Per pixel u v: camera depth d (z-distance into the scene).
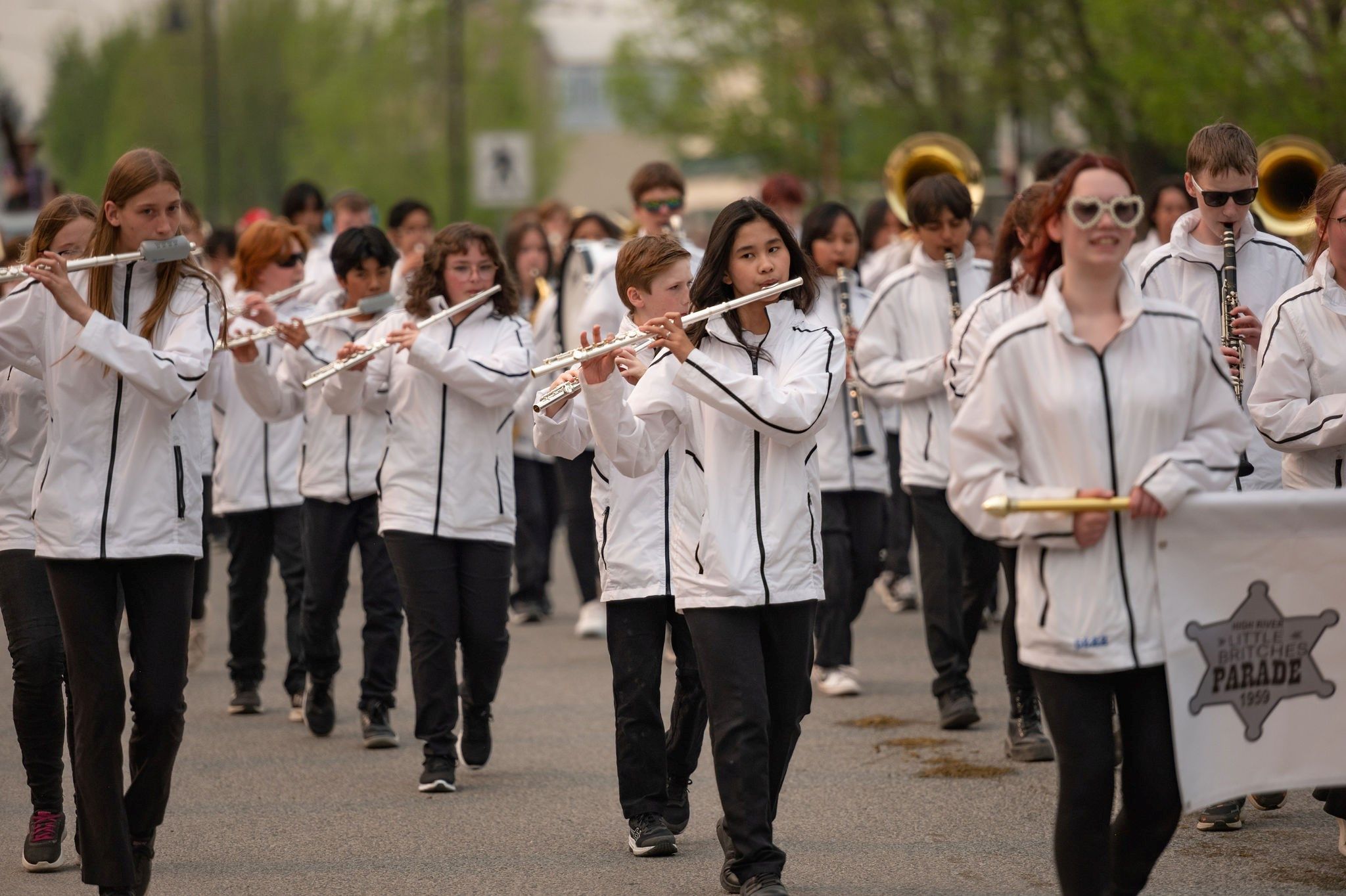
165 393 11.27
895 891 12.12
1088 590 9.55
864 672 20.47
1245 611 9.66
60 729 13.21
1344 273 12.94
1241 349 13.99
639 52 67.88
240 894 12.34
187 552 11.69
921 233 17.73
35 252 13.30
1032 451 9.71
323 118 111.50
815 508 11.62
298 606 18.91
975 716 17.19
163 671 11.58
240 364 16.17
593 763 16.27
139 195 11.65
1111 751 9.71
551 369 12.18
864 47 58.88
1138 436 9.55
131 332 11.77
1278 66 35.19
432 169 109.00
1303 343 12.98
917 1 56.16
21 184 52.72
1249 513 9.59
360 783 15.69
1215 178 13.95
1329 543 9.72
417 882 12.59
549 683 20.16
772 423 11.06
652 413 11.62
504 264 16.06
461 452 15.36
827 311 19.52
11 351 11.97
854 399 18.19
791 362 11.56
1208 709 9.60
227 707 19.34
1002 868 12.59
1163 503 9.40
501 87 111.44
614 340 11.54
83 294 11.82
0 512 13.27
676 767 13.55
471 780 15.71
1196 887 11.96
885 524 19.44
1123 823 10.02
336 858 13.23
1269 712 9.72
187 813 14.65
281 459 18.84
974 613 17.31
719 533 11.30
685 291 12.55
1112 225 9.45
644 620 13.23
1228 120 35.84
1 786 15.57
